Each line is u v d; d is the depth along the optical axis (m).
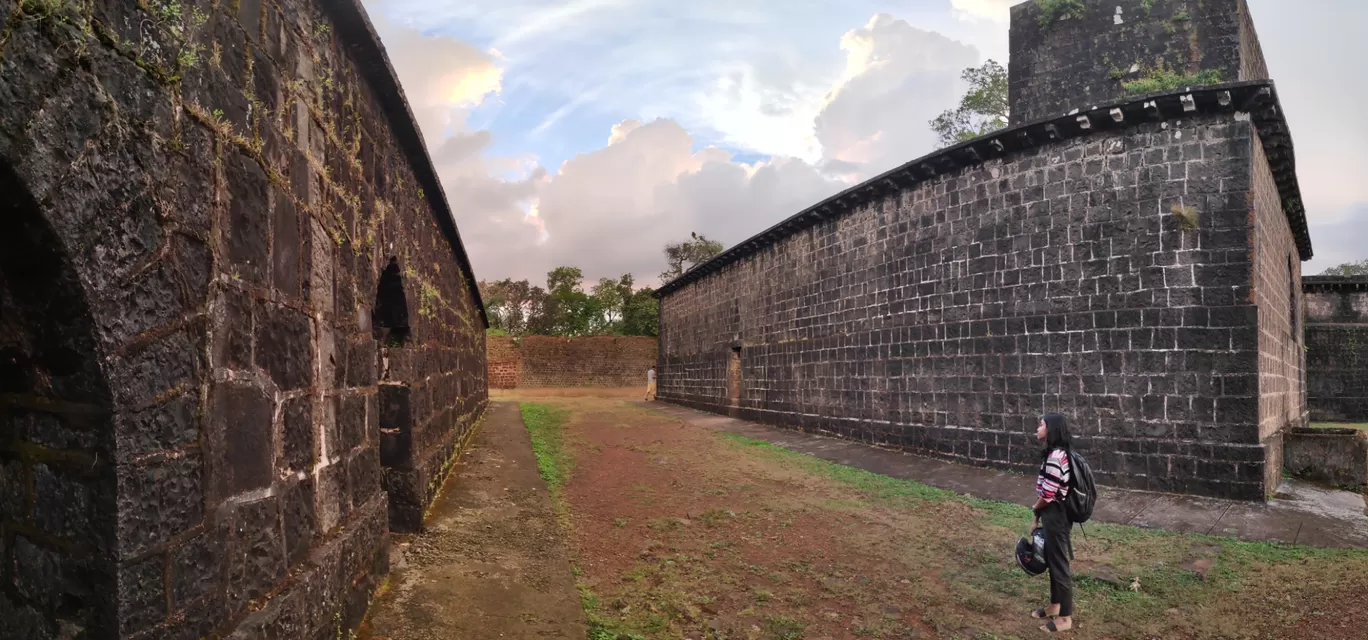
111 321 2.14
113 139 2.17
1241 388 9.09
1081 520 5.67
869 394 14.25
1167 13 12.16
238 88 2.94
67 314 2.07
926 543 7.69
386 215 5.78
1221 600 6.05
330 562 3.75
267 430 3.13
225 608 2.72
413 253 7.06
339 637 3.89
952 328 12.18
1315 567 6.74
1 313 2.09
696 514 8.98
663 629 5.42
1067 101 12.88
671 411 23.73
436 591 5.17
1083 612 5.87
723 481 11.03
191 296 2.54
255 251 3.04
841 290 15.35
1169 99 9.44
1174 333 9.55
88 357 2.10
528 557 6.44
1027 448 10.89
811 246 16.69
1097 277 10.22
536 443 14.03
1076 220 10.46
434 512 7.46
